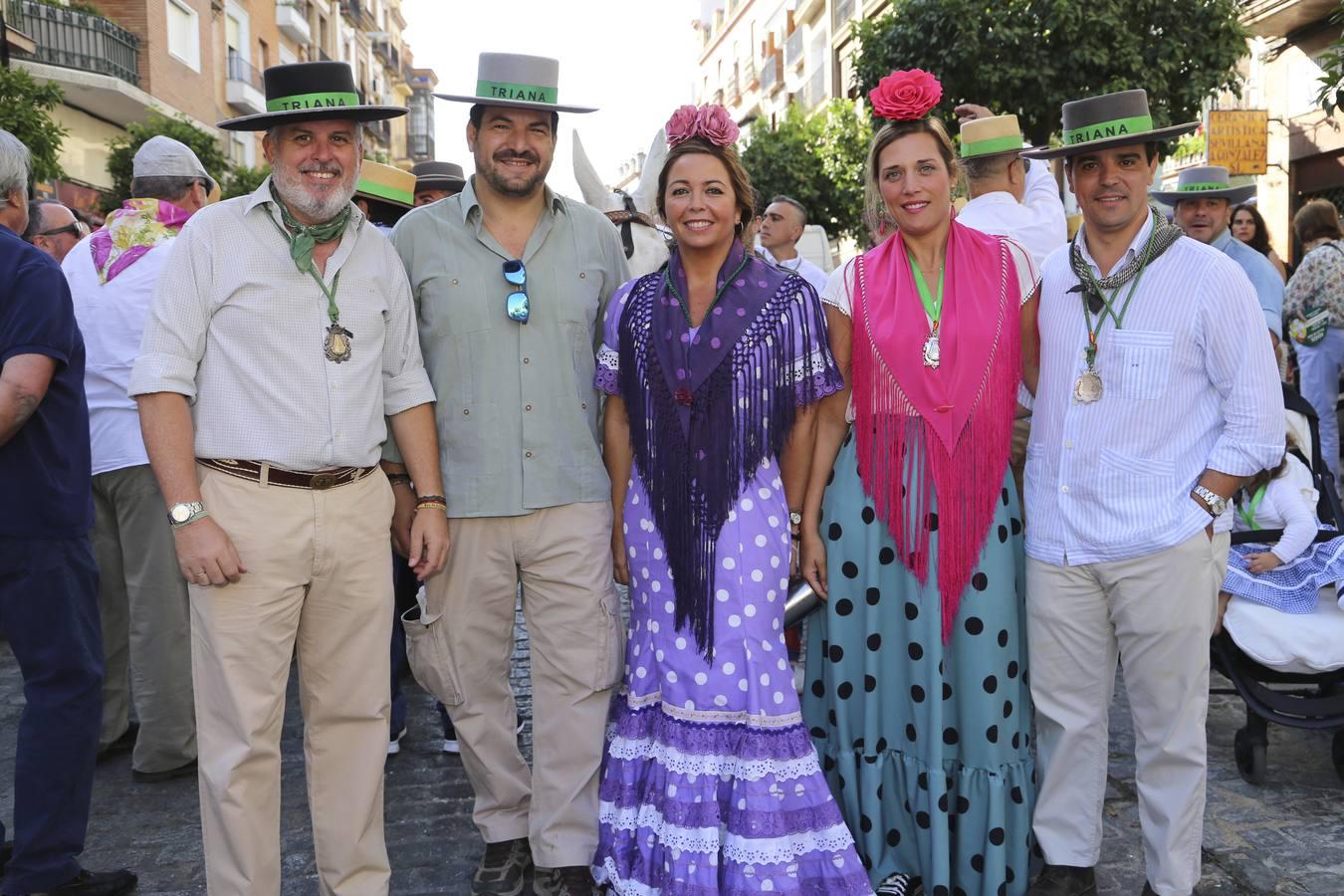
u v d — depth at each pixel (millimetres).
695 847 2717
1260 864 3090
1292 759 3834
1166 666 2750
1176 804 2777
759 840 2695
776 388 2777
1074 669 2871
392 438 2928
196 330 2533
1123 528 2736
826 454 2943
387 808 3658
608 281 3125
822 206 20562
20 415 2758
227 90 26516
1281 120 13992
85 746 2979
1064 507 2824
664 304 2834
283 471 2561
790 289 2814
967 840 2863
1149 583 2723
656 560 2832
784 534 2826
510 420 2926
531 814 3020
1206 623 2734
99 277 3826
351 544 2656
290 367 2562
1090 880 2943
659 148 4605
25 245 2885
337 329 2609
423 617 3016
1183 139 13688
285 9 30953
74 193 19500
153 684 3846
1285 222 14070
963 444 2809
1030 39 11477
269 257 2562
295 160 2553
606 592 3002
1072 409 2816
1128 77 11320
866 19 13367
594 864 2939
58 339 2826
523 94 2840
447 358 2936
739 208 2873
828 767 3037
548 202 3023
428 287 2939
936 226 2830
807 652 3080
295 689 5047
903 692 2916
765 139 20859
